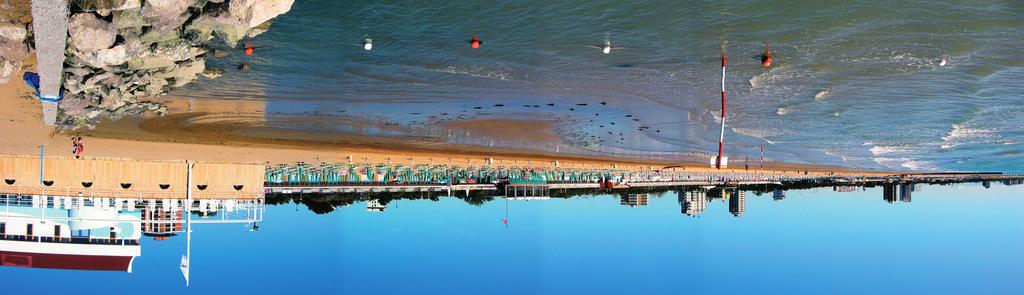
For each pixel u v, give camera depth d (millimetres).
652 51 29906
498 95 35250
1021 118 43250
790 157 58875
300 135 38812
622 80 33781
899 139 50438
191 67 26000
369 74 30344
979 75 33156
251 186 34562
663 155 55469
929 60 30438
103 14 18453
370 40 27719
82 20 18156
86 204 32312
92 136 32281
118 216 32531
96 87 23812
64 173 31188
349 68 29688
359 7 27562
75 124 30062
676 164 57188
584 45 29719
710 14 29047
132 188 32344
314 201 46062
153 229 38344
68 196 31203
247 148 37062
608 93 35906
